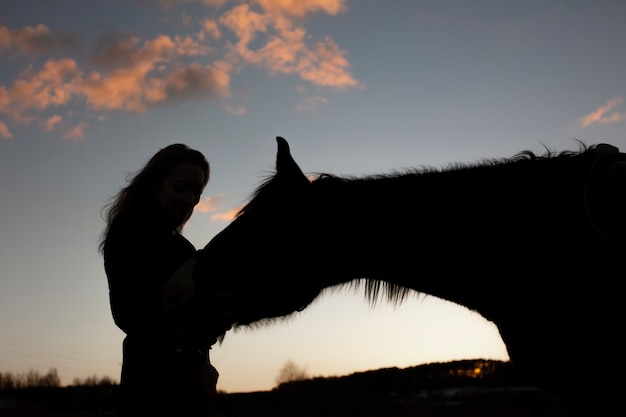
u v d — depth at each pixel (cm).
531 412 2639
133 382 258
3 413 3928
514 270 282
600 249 265
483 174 303
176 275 262
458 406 3141
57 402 4472
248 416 3117
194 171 288
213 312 266
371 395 3684
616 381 257
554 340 270
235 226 286
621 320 258
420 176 305
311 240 288
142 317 251
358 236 292
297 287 284
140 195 285
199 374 258
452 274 293
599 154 280
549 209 283
